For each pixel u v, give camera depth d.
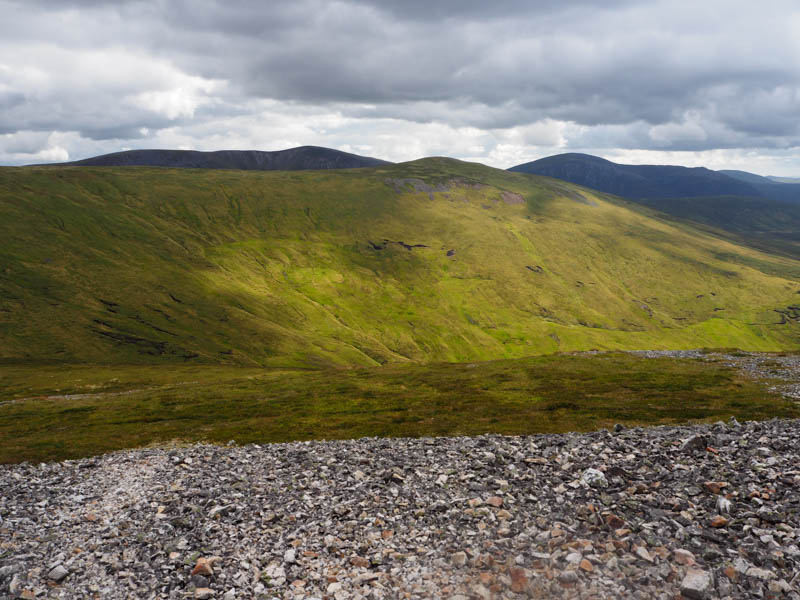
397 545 16.47
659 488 18.14
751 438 22.48
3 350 169.38
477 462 23.05
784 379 61.19
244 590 14.68
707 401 52.56
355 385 77.94
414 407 59.53
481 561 14.72
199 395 76.75
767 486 17.03
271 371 130.50
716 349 91.62
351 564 15.59
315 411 60.47
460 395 65.38
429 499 19.73
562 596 12.66
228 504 21.02
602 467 20.22
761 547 13.80
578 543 14.95
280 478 24.11
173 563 16.33
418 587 13.88
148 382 113.38
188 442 47.59
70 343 183.25
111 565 16.44
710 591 12.12
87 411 68.62
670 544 14.41
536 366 83.56
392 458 25.88
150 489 24.11
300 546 17.02
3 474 29.61
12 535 19.09
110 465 29.59
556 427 45.34
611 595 12.45
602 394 60.31
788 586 11.98
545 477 20.44
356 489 21.53
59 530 19.59
